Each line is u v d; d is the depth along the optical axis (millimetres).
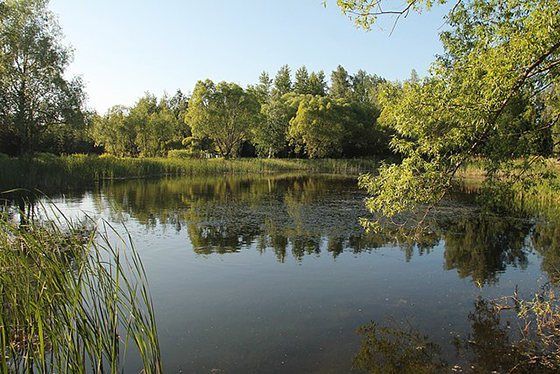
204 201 16641
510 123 5793
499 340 4770
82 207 14234
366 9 5258
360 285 6617
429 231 10992
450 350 4523
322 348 4535
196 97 43531
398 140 6250
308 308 5656
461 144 5621
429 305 5812
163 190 20906
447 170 6000
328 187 23781
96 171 26328
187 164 36219
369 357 4332
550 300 5918
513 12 5637
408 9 5246
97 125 42219
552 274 7238
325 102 47688
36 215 11188
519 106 5984
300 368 4109
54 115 23312
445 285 6664
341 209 14742
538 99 6117
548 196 17453
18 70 22109
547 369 4145
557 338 4797
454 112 5430
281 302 5852
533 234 10672
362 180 6664
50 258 3539
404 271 7379
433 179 5918
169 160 36969
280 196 18750
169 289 6297
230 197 18188
